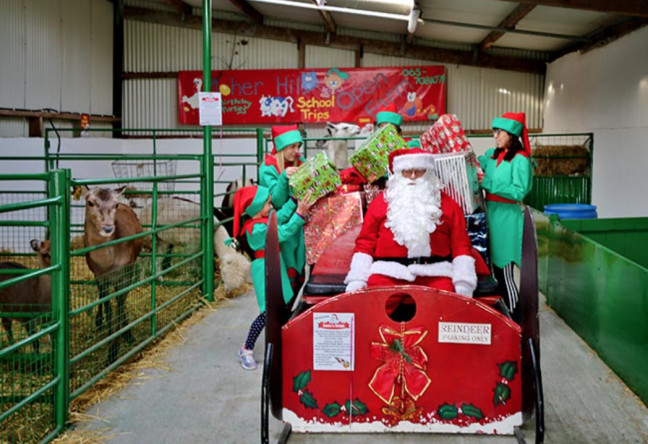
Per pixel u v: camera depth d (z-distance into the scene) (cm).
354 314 254
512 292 402
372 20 1207
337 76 1326
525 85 1281
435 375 252
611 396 328
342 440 276
